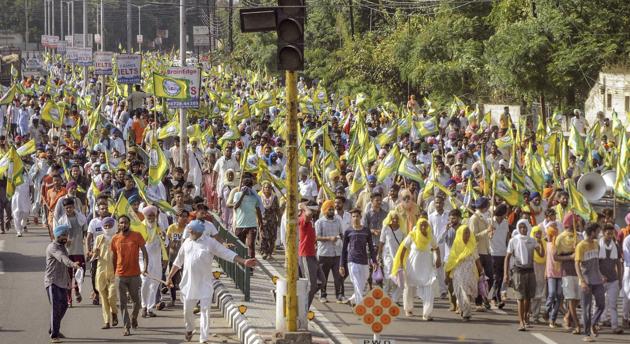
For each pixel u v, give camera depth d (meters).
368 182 43.34
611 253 33.12
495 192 39.66
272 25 27.52
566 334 33.44
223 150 57.16
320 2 158.75
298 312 30.12
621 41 90.19
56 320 31.92
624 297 34.41
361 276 35.84
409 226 37.84
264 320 33.03
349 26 155.62
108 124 68.75
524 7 101.62
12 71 134.88
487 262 37.38
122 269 33.00
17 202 54.50
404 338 32.31
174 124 65.69
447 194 40.72
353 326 33.94
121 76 93.75
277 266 45.25
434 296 36.16
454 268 35.38
